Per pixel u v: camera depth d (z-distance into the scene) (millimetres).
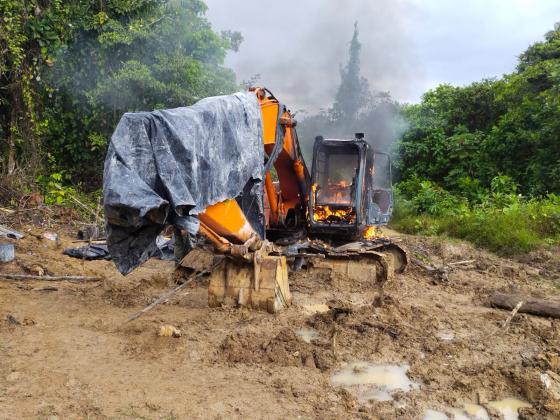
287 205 10672
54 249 11234
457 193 20656
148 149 5453
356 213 9961
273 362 5883
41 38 14914
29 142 15031
